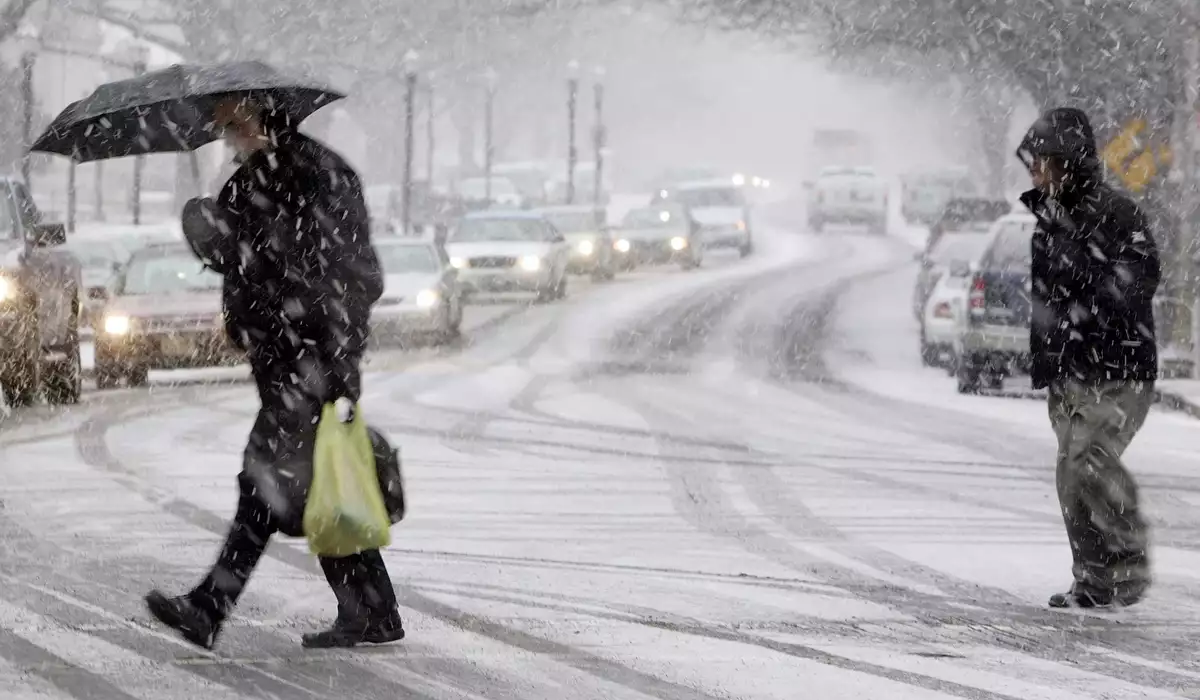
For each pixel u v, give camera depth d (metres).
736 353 79.88
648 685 19.70
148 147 21.42
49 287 53.84
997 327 61.22
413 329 80.88
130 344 63.47
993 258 62.12
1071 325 24.42
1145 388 24.56
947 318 71.19
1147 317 24.52
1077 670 20.69
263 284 20.19
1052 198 24.50
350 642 21.36
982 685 19.88
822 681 19.94
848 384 65.62
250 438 20.52
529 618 23.45
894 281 141.62
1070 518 24.78
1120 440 24.62
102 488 36.94
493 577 26.75
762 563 28.45
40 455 42.81
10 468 40.25
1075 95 92.75
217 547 29.50
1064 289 24.45
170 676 19.98
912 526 32.75
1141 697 19.41
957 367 64.50
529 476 39.59
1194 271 71.56
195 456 42.72
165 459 42.09
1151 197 76.38
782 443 46.56
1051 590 26.19
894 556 29.31
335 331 20.20
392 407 55.50
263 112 20.39
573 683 19.77
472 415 53.22
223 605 20.33
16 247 52.22
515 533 31.42
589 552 29.39
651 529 32.12
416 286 81.69
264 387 20.38
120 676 19.97
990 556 29.38
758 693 19.36
